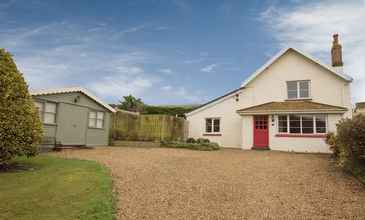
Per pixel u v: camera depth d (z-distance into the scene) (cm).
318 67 1962
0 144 776
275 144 1847
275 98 2066
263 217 516
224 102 2241
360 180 764
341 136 864
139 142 1905
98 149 1589
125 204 569
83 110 1769
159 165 1004
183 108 3105
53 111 1554
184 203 589
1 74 808
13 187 640
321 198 634
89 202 546
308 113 1777
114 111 2048
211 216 518
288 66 2058
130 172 858
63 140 1596
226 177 844
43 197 571
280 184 764
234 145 2155
